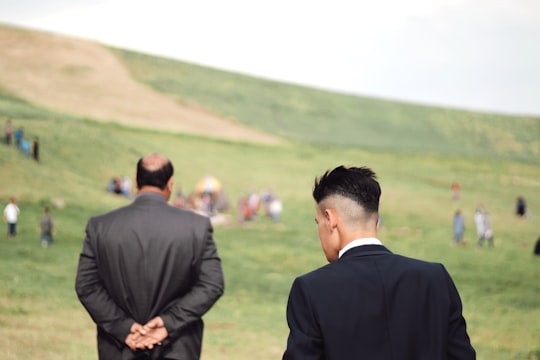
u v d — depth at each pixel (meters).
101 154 51.19
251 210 37.78
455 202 47.94
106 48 105.69
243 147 69.44
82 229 28.27
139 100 85.56
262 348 10.74
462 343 2.48
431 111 117.81
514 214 45.66
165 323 3.71
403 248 29.53
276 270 22.92
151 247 3.74
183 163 56.03
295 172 58.62
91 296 3.73
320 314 2.43
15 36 98.69
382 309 2.44
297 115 101.50
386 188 52.50
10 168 37.97
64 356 8.80
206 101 94.56
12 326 10.84
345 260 2.59
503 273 24.06
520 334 13.14
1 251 21.89
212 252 3.88
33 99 74.62
